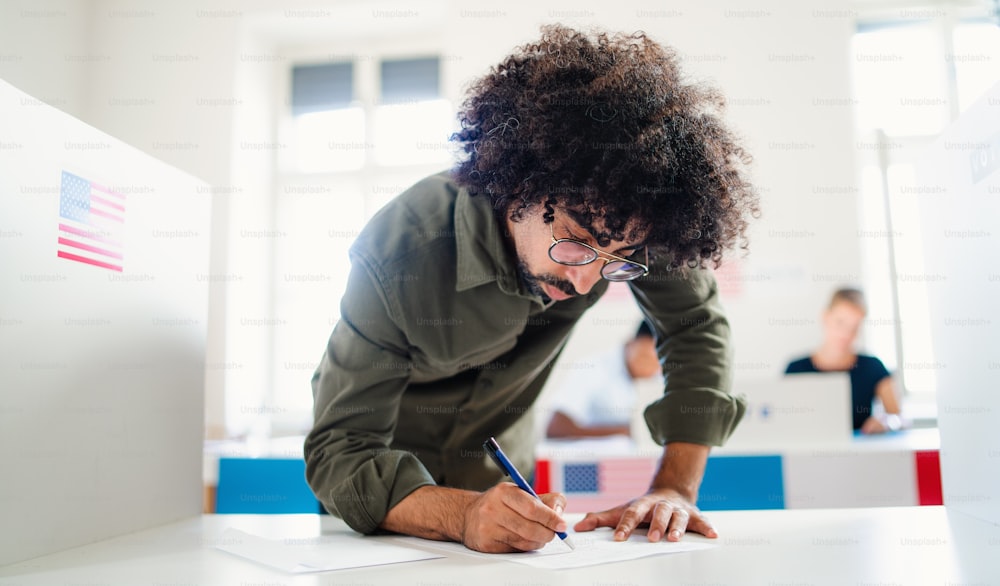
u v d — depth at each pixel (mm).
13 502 983
